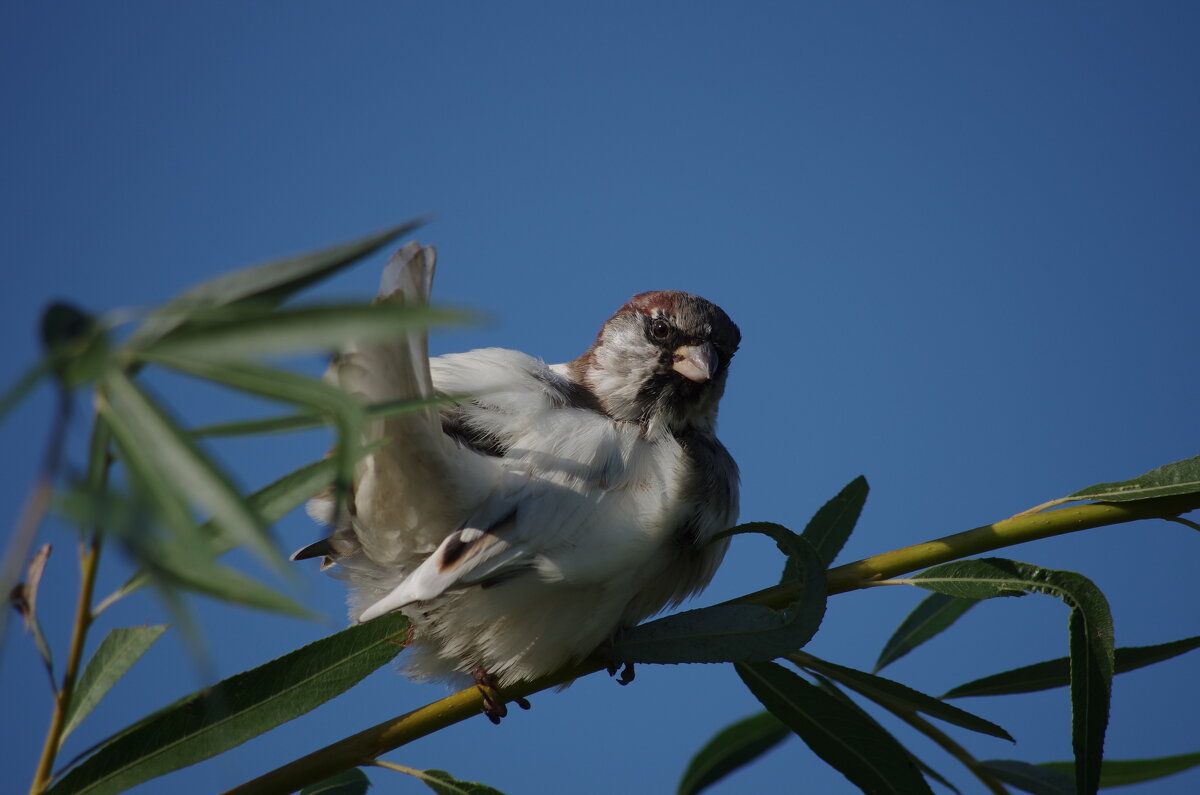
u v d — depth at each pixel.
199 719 4.70
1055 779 6.00
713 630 5.46
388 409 3.41
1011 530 5.47
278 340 2.51
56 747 3.38
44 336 2.40
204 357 2.54
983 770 5.53
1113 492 5.44
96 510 2.38
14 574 2.19
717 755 6.66
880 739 5.50
